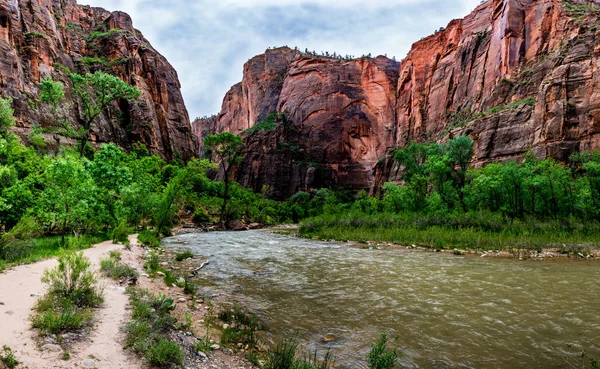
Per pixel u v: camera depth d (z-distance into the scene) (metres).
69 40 74.88
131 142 72.62
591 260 17.80
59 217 15.81
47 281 6.89
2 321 5.29
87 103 35.97
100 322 5.96
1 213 16.11
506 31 71.88
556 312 8.73
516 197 31.88
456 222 29.98
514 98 63.88
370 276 13.34
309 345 6.65
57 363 4.24
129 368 4.47
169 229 34.53
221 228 49.12
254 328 7.33
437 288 11.34
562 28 63.00
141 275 11.34
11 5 52.41
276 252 20.97
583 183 31.58
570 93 48.94
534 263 16.70
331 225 37.22
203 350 5.79
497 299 9.98
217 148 64.50
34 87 51.22
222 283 11.96
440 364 5.86
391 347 6.59
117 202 22.75
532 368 5.72
